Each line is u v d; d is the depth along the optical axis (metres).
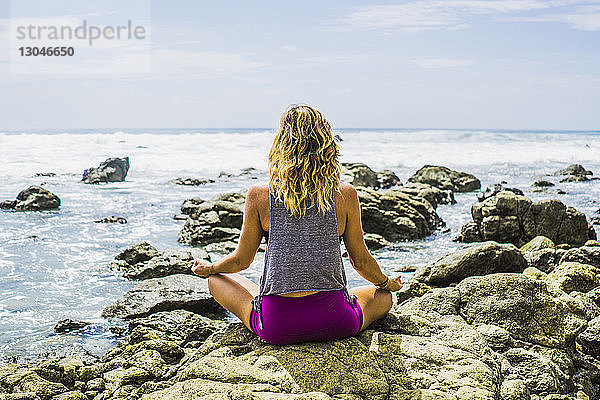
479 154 38.47
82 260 10.34
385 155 37.09
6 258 10.38
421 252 11.97
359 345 4.27
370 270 4.55
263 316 4.28
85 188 21.45
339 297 4.26
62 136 38.97
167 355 5.51
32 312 7.51
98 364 5.23
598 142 44.81
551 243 11.30
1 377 4.64
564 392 4.50
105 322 7.14
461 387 3.87
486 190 19.00
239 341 4.55
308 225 4.14
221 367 4.03
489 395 3.80
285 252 4.14
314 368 3.97
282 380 3.87
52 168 27.69
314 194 4.11
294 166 4.07
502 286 5.50
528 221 12.59
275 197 4.18
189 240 12.70
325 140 4.12
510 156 37.88
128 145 37.53
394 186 23.08
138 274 9.23
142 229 13.82
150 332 6.18
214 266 4.59
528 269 8.16
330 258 4.18
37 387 4.50
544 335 5.05
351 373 3.94
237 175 26.67
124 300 7.62
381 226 13.53
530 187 22.88
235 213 13.67
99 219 14.83
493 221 12.70
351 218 4.31
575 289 7.46
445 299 5.56
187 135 41.41
